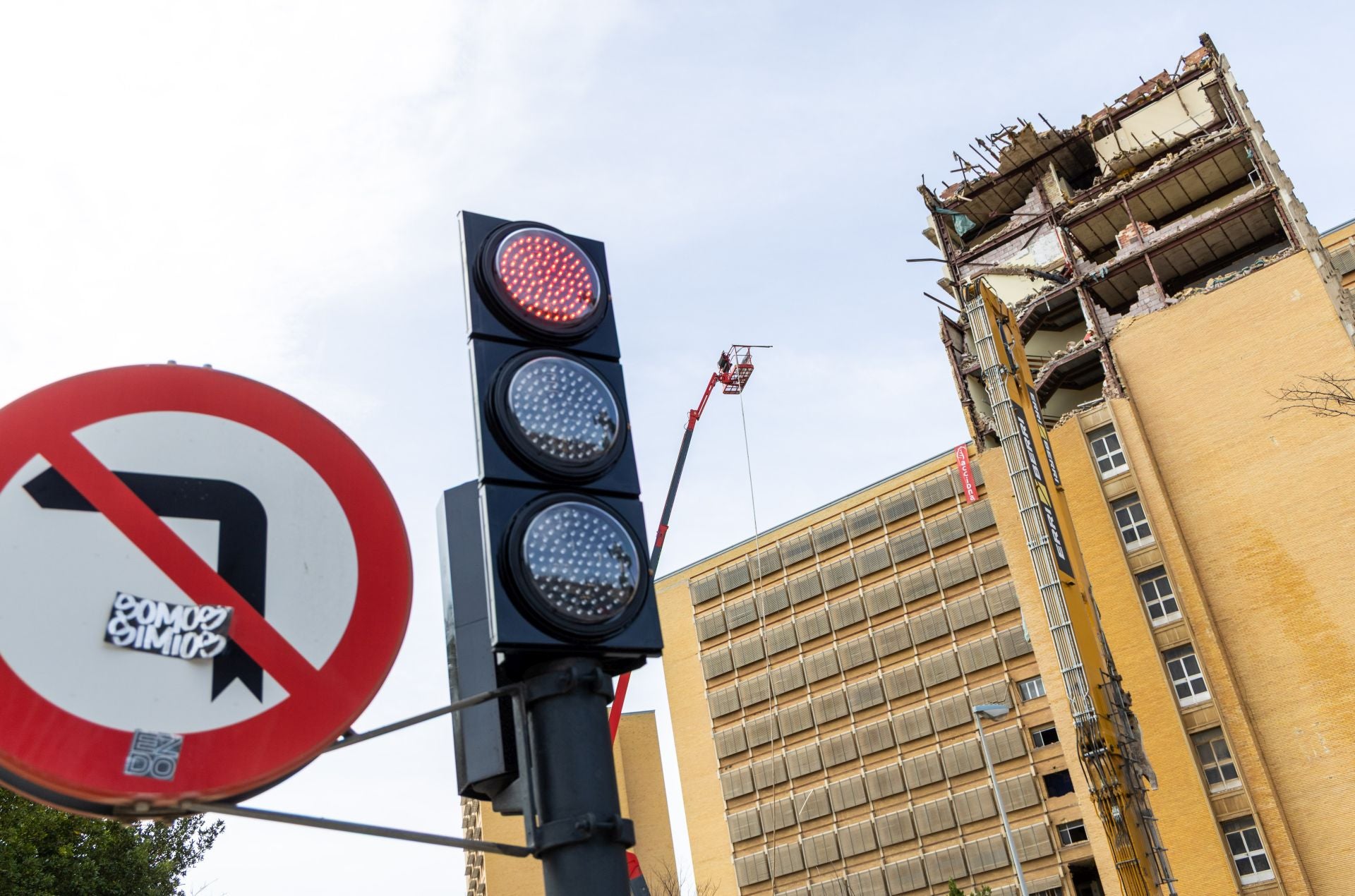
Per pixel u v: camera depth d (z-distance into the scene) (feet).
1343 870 129.39
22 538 9.18
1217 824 137.59
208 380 10.61
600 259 12.35
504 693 10.12
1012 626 211.82
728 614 251.19
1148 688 148.15
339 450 11.17
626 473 11.24
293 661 10.04
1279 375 153.48
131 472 9.87
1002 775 203.72
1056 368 174.60
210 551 10.00
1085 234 185.57
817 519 245.45
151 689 9.27
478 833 347.56
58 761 8.67
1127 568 155.33
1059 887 191.21
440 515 12.27
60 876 76.13
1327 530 144.05
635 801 332.19
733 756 240.53
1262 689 142.00
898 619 226.79
